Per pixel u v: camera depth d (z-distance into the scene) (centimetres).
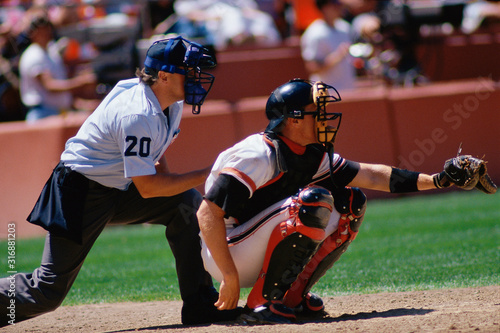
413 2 4250
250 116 3306
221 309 1202
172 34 3509
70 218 1245
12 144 3198
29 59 3359
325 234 1230
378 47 3819
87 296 1859
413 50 3828
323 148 1247
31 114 3384
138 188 1230
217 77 3831
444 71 4178
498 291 1485
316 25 3475
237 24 3984
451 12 4056
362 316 1294
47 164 3170
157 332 1241
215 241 1177
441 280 1727
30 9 3781
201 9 4022
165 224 1376
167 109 1295
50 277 1255
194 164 3244
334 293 1675
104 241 2870
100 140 1241
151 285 1959
